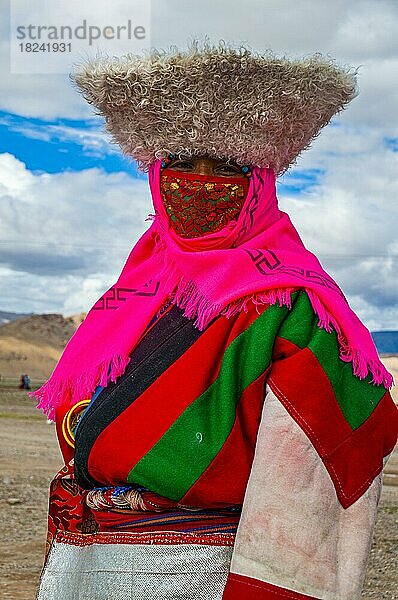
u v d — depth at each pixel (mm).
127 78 2688
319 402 2328
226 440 2400
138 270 2822
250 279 2484
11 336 111062
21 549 8969
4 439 20609
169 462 2438
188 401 2461
